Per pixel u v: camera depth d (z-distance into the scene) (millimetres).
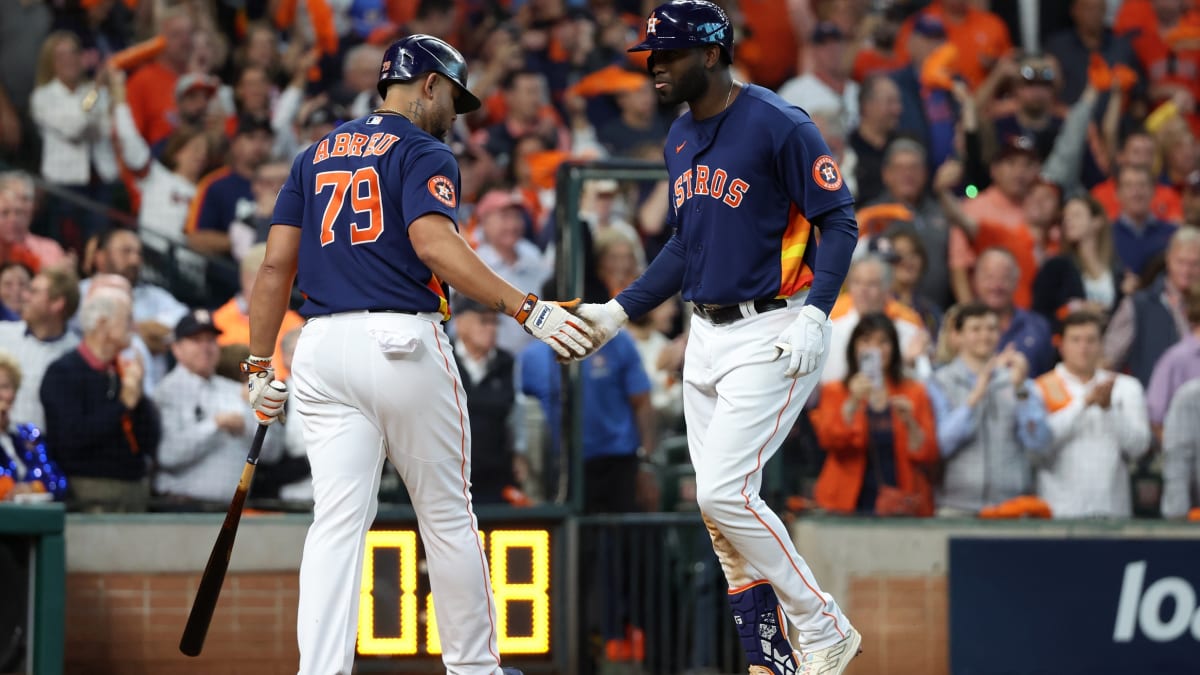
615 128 34812
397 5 35375
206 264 26578
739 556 15758
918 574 23719
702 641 23531
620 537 23250
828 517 23578
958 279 28812
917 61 34969
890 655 23531
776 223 15266
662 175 23453
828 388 24250
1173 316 27656
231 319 24000
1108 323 27688
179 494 22656
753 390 15156
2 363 21781
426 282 14852
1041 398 25094
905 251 27141
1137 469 25625
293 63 32688
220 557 15578
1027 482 24875
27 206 23719
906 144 29188
